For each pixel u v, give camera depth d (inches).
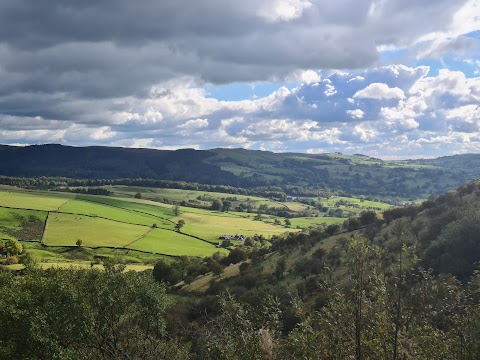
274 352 337.4
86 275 1106.7
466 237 1679.4
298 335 334.3
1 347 799.7
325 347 325.7
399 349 318.7
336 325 330.6
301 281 2283.5
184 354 779.4
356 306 325.4
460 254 1631.4
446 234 1791.3
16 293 908.6
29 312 859.4
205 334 400.8
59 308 896.9
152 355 928.9
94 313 941.2
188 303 1963.6
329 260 2389.3
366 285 327.0
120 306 1002.1
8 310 832.3
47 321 871.1
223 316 394.6
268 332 351.6
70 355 839.7
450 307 345.7
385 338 322.7
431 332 336.8
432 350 327.0
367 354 325.4
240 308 387.9
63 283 952.9
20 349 840.3
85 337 904.9
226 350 372.2
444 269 1612.9
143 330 1019.3
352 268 332.2
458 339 346.6
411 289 327.0
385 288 321.1
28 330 829.8
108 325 971.9
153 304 1039.6
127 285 1036.5
